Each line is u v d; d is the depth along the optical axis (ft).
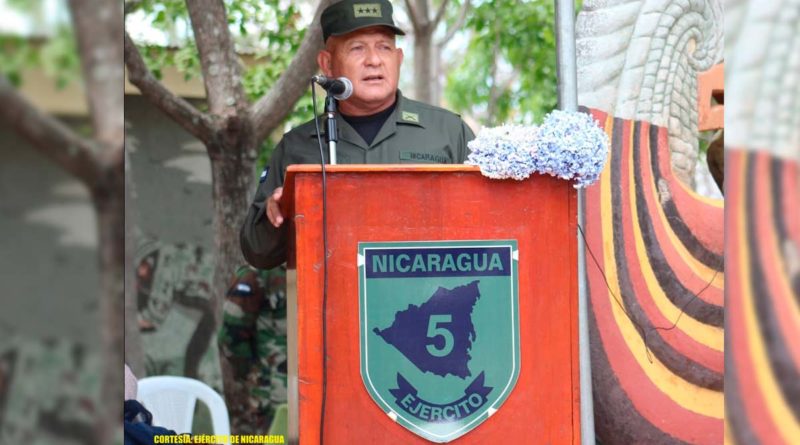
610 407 12.79
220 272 20.79
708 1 13.84
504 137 8.41
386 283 8.47
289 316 10.25
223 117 20.43
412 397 8.45
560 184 8.59
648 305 13.01
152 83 20.22
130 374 11.95
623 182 13.21
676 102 13.58
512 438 8.51
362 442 8.42
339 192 8.46
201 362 25.40
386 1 11.85
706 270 13.23
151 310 25.25
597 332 12.85
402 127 11.85
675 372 12.92
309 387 8.38
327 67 12.24
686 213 13.33
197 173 25.68
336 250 8.45
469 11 31.17
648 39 13.56
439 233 8.50
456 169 8.51
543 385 8.54
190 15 20.52
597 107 13.43
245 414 18.28
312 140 11.82
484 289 8.53
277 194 9.64
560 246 8.59
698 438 12.78
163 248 25.41
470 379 8.49
